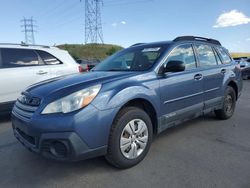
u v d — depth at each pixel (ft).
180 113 13.60
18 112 10.87
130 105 11.39
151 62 13.01
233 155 12.34
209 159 11.89
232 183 9.71
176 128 16.72
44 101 9.93
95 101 9.76
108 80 10.75
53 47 22.13
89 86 10.01
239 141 14.33
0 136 15.97
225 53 18.90
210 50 17.08
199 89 14.89
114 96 10.20
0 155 12.78
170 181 9.93
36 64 20.42
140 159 11.41
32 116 9.81
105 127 9.92
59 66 21.47
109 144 10.30
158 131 12.50
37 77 20.16
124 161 10.71
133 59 14.17
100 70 14.39
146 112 12.35
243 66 61.67
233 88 19.12
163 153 12.62
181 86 13.46
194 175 10.37
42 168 11.27
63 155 9.46
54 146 9.45
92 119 9.58
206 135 15.35
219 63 17.62
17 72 19.30
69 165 11.41
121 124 10.48
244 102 27.27
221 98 17.33
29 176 10.61
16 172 10.96
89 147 9.64
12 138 15.52
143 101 11.64
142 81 11.68
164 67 12.85
